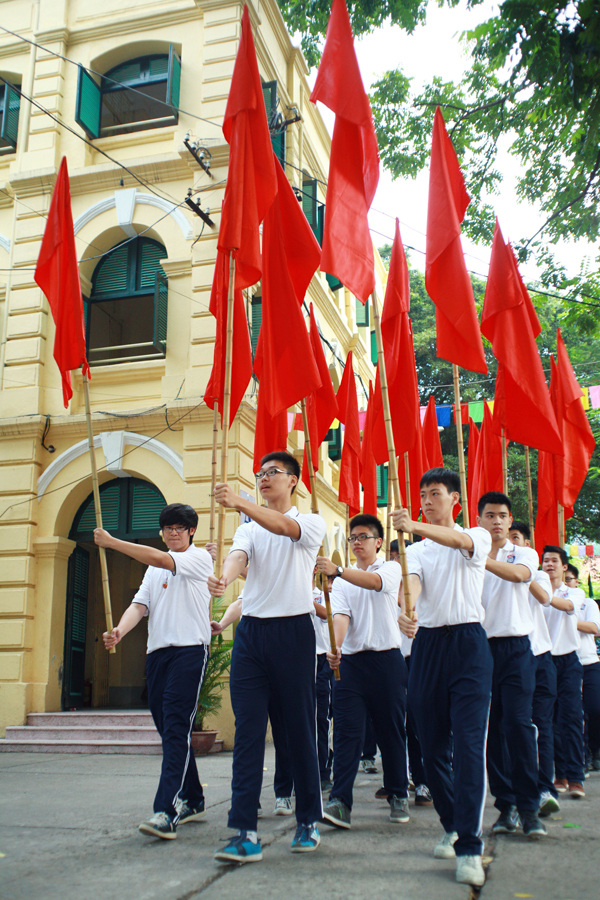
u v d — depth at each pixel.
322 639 6.36
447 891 3.05
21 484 11.31
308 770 3.84
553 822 4.68
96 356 12.60
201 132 12.15
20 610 10.85
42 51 13.05
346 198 4.67
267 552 3.99
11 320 12.07
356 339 17.95
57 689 11.00
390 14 11.22
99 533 4.55
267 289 5.07
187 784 4.58
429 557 3.99
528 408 5.98
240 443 10.84
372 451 7.29
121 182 12.22
